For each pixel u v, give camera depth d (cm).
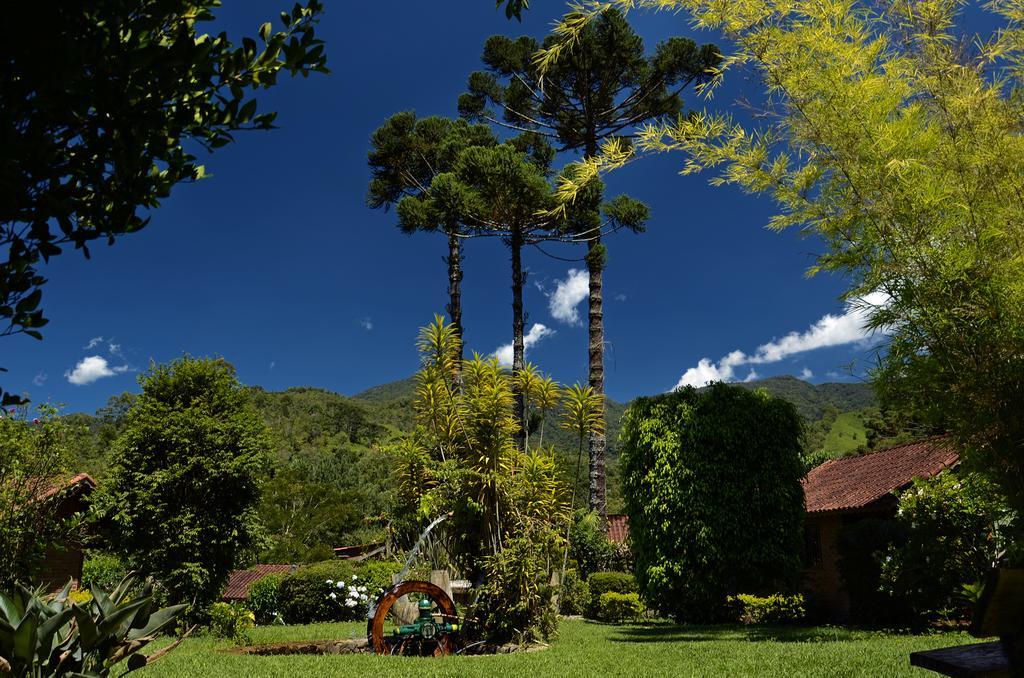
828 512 1446
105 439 1939
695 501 1373
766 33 315
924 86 298
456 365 1207
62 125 171
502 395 1103
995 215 271
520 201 1877
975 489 321
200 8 202
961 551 964
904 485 1272
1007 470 248
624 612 1568
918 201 278
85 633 216
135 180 188
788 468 1395
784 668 662
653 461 1442
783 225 347
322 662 762
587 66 1961
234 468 1452
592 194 1886
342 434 9094
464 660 789
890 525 1176
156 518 1376
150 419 1448
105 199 189
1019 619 183
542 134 2281
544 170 2423
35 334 190
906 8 299
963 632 944
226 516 1456
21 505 986
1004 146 271
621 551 2000
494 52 2058
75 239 183
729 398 1427
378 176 2502
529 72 2033
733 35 327
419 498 1134
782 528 1364
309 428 9050
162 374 1513
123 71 168
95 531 1422
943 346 262
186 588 1346
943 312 262
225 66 200
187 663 741
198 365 1538
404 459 1141
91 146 175
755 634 1078
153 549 1366
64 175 175
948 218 276
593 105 2086
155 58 172
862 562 1191
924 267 273
